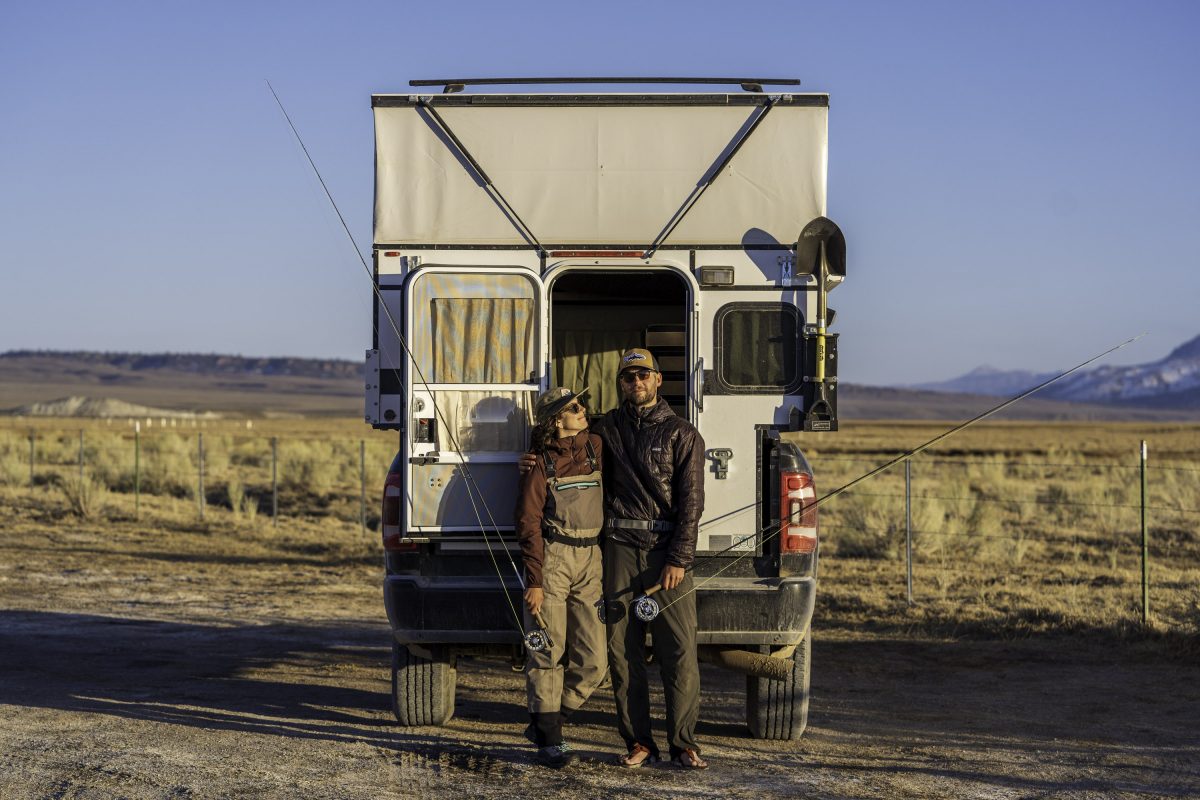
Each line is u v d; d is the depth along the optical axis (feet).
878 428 358.64
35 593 45.32
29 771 20.12
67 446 137.39
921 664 32.50
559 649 20.66
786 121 22.21
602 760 21.39
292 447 135.13
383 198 22.21
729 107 22.25
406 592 21.63
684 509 20.11
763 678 22.67
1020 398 18.60
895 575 48.34
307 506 81.87
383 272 22.15
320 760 21.06
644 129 22.26
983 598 42.27
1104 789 19.77
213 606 43.16
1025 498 81.92
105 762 20.72
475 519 21.57
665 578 20.07
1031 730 24.57
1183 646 33.65
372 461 114.11
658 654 20.86
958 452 163.32
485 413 21.70
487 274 21.74
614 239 22.21
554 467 20.57
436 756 21.47
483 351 21.74
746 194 22.16
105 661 32.32
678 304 32.19
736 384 21.91
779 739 23.50
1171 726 24.97
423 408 21.59
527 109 22.27
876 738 23.77
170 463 103.86
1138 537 61.36
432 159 22.26
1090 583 45.65
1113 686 29.37
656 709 26.68
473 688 28.96
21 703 26.17
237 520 71.56
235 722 24.38
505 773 20.31
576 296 31.32
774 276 22.00
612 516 20.85
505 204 22.24
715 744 23.03
